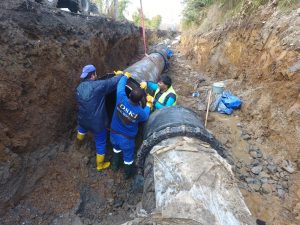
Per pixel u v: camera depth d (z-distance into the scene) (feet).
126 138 11.00
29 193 9.37
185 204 6.48
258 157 13.15
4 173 8.44
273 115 13.89
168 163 8.08
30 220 8.88
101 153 11.39
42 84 10.18
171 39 62.28
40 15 10.91
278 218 10.05
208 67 26.53
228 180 7.45
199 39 31.19
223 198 6.78
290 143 12.48
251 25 19.15
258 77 16.76
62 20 12.57
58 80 11.17
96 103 10.42
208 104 16.71
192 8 37.73
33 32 10.02
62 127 11.69
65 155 11.18
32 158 9.84
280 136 13.14
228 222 6.08
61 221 9.37
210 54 26.48
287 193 11.09
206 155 8.30
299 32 13.94
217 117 16.80
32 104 9.75
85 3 20.90
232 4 24.90
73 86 12.29
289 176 11.79
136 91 10.07
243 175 12.21
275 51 15.16
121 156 12.48
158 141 9.40
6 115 8.74
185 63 33.47
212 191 6.91
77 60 12.66
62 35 11.94
